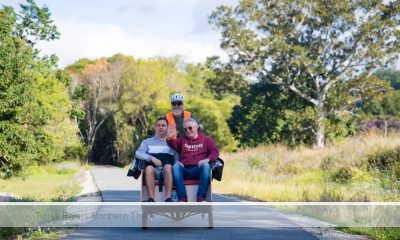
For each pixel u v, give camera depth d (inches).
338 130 2667.3
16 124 1224.8
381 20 2763.3
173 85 5034.5
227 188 1221.7
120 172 2664.9
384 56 2728.8
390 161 1216.2
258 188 1123.9
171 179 494.9
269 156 1839.3
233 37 2755.9
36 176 2240.4
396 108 3671.3
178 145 508.7
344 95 2797.7
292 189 1034.1
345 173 1213.1
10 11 1250.6
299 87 2866.6
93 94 4726.9
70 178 1958.7
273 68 2854.3
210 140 511.2
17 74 1213.1
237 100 5251.0
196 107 3627.0
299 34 2901.1
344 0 2738.7
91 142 4788.4
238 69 2834.6
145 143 516.7
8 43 1230.9
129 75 4712.1
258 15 2790.4
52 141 1391.5
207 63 2918.3
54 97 2177.7
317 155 1620.3
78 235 486.0
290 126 2689.5
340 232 516.7
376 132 1656.0
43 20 1827.0
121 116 4712.1
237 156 2027.6
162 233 496.1
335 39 2805.1
